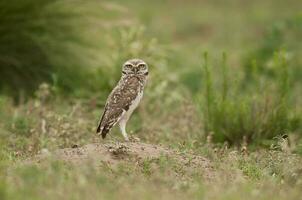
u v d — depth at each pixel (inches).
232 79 679.1
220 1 1424.7
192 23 1248.8
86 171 427.8
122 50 758.5
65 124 594.2
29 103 660.7
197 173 474.6
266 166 510.9
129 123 668.1
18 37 714.2
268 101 615.8
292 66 878.4
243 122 611.5
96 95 709.9
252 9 1348.4
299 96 740.0
